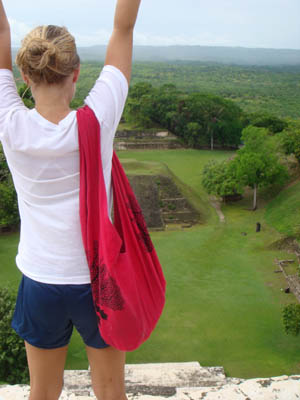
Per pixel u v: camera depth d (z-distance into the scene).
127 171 59.09
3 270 38.50
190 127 95.19
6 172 47.19
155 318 2.48
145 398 3.78
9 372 22.14
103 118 2.17
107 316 2.19
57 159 2.14
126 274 2.24
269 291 35.34
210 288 36.09
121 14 2.27
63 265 2.22
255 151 57.12
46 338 2.37
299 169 62.44
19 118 2.16
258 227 48.72
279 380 3.83
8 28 2.39
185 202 55.38
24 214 2.29
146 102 106.00
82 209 2.18
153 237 48.66
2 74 2.33
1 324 22.03
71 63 2.13
